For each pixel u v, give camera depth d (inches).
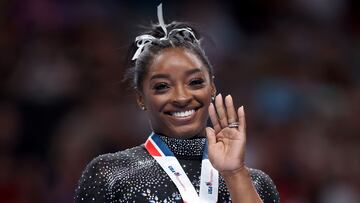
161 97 390.9
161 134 401.7
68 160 856.9
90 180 393.1
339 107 1023.0
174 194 385.4
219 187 394.9
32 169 882.1
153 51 396.8
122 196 384.8
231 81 1005.8
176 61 389.7
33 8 1052.5
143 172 390.3
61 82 969.5
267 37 1118.4
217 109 386.9
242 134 379.6
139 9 1091.9
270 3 1146.7
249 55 1071.0
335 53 1112.8
